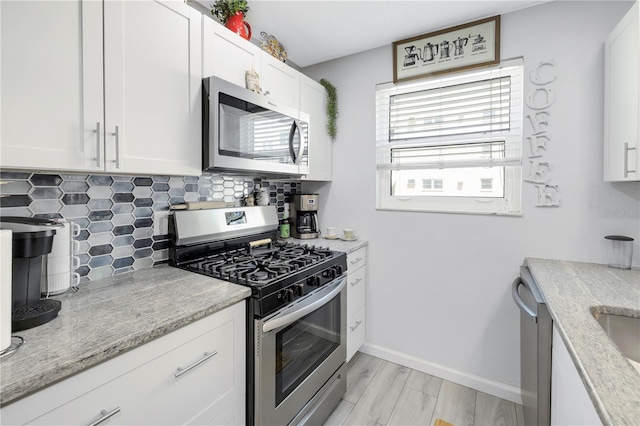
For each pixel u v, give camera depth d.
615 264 1.53
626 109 1.30
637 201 1.54
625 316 1.01
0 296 0.71
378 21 1.91
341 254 1.83
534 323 1.21
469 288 1.99
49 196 1.16
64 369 0.68
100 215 1.32
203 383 1.05
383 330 2.32
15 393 0.61
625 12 1.55
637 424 0.50
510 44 1.81
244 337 1.22
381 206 2.35
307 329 1.52
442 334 2.09
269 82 1.77
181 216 1.57
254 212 1.99
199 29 1.35
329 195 2.54
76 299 1.08
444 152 2.10
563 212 1.70
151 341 0.89
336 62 2.44
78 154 0.96
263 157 1.59
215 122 1.33
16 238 0.88
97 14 1.00
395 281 2.26
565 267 1.55
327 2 1.71
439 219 2.08
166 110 1.22
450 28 1.96
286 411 1.36
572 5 1.65
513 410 1.77
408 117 2.22
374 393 1.92
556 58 1.69
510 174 1.91
